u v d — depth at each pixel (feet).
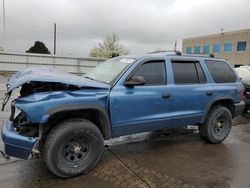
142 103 15.19
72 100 12.97
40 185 12.72
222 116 19.35
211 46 190.19
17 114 13.80
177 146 18.60
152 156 16.61
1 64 91.91
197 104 17.72
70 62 100.07
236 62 171.94
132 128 15.20
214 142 19.24
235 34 172.45
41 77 12.54
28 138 12.48
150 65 15.97
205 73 18.52
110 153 16.94
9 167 14.46
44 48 176.45
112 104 14.17
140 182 13.20
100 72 16.57
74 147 13.35
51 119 13.14
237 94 20.12
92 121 14.56
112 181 13.24
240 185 13.20
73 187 12.60
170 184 13.09
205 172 14.52
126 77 14.92
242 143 19.80
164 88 16.11
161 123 16.21
